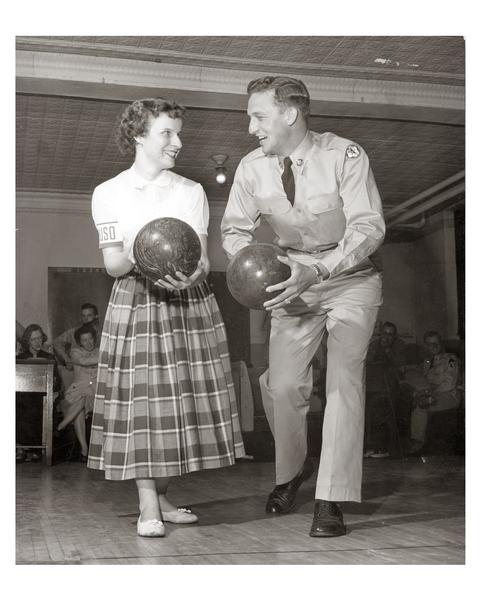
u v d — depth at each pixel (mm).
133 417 2910
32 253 7637
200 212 3121
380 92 5598
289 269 2848
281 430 3355
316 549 2688
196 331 3043
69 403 6832
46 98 5473
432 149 6848
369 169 3182
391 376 7246
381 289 3254
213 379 3049
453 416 7227
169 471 2867
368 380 7141
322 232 3293
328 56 5383
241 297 2852
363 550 2666
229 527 3076
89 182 7246
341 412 2980
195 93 5418
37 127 5980
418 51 5344
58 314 7738
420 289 9023
